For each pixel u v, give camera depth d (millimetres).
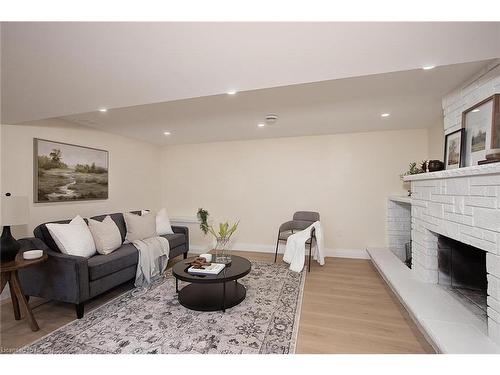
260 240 4520
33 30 1113
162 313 2234
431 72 1780
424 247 2412
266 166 4484
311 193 4258
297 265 3348
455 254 2258
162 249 3266
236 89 1855
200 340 1830
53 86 1772
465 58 1416
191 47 1270
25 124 2719
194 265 2490
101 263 2406
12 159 2623
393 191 3867
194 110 2723
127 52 1326
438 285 2295
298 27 1103
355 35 1172
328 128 3668
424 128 3709
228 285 2793
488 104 1692
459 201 1802
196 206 4875
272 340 1828
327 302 2451
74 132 3250
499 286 1417
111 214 3430
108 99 2033
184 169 4953
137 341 1820
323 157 4188
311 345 1771
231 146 4680
